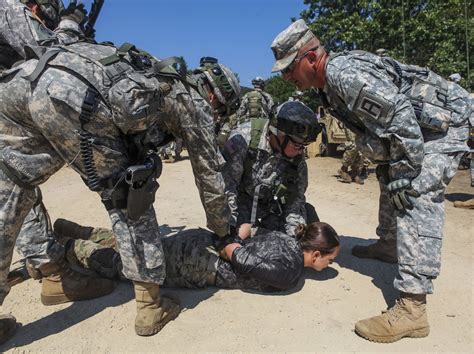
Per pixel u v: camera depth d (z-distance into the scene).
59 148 2.37
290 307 2.98
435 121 2.67
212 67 2.93
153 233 2.59
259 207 3.68
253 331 2.70
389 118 2.52
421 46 14.94
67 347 2.54
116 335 2.66
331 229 3.21
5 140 2.38
